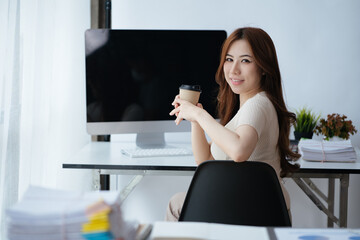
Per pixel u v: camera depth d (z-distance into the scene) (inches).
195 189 58.1
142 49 93.4
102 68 92.1
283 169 70.9
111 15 110.0
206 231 37.5
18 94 76.0
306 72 110.4
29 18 80.2
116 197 33.0
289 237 37.1
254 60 67.2
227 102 78.5
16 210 30.7
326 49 109.7
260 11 109.0
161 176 115.7
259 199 57.0
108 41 92.0
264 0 108.6
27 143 81.0
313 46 109.7
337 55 109.8
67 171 102.7
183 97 70.2
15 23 74.2
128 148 94.0
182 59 95.1
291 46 109.8
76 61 103.2
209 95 96.7
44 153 87.9
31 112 82.0
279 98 68.2
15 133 75.5
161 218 116.9
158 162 82.8
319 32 109.3
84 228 30.2
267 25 109.4
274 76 67.5
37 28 82.6
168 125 95.6
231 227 38.9
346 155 85.4
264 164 56.3
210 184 57.6
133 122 94.0
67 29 100.0
